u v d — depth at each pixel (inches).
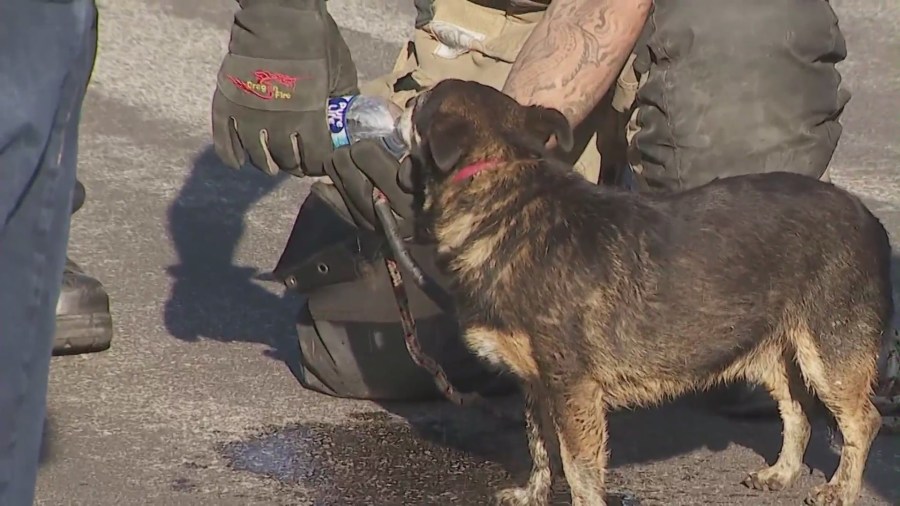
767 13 300.8
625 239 275.9
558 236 273.4
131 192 523.2
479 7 357.4
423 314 331.3
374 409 341.1
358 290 332.5
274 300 420.5
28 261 179.3
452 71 355.9
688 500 291.7
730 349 285.3
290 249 340.5
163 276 438.6
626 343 275.7
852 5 776.9
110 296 418.6
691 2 304.7
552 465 289.6
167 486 294.4
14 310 178.9
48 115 175.8
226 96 285.6
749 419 335.9
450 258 282.4
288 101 279.1
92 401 340.2
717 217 280.8
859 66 688.4
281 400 345.1
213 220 496.1
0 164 172.7
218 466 305.3
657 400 287.0
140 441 317.4
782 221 281.7
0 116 171.0
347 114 284.0
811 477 305.6
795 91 301.7
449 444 320.5
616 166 354.9
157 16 768.9
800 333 286.8
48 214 180.4
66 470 300.8
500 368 290.4
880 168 550.9
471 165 278.4
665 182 311.1
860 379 287.7
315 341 344.2
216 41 732.0
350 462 309.4
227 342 384.8
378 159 277.0
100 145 577.9
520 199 276.4
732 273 278.7
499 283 275.0
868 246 287.6
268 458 310.2
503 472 306.0
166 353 374.3
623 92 331.9
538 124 285.4
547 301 271.4
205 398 344.8
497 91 288.0
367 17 762.2
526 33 349.1
